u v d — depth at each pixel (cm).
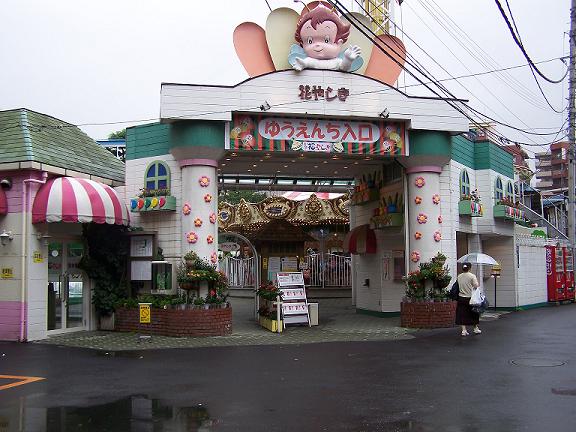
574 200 2688
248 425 723
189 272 1559
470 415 753
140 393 898
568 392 870
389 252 2066
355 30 1806
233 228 3031
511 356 1192
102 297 1684
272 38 1748
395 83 1844
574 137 2597
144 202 1680
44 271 1538
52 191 1490
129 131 1791
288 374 1041
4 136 1578
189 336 1551
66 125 1831
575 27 2428
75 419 761
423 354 1243
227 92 1590
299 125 1661
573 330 1603
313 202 2881
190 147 1594
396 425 716
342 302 2764
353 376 1016
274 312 1731
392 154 1722
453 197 1911
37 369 1101
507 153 2333
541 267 2548
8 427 727
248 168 2028
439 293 1736
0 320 1499
